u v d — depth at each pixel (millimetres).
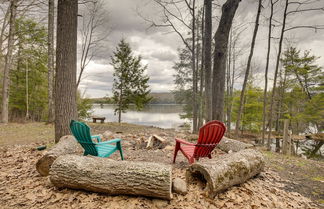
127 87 13992
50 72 9422
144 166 1943
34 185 2285
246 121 13820
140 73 14039
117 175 1901
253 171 2516
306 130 16172
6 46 11766
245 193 2117
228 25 6176
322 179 2963
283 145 6059
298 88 14453
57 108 4234
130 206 1789
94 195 1980
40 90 14656
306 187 2650
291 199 2191
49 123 9312
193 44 10531
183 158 3572
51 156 2512
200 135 2549
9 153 3809
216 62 6414
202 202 1871
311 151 10328
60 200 1928
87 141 2582
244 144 3961
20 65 13688
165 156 3705
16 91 13836
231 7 6059
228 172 2080
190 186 2162
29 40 11625
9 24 10883
